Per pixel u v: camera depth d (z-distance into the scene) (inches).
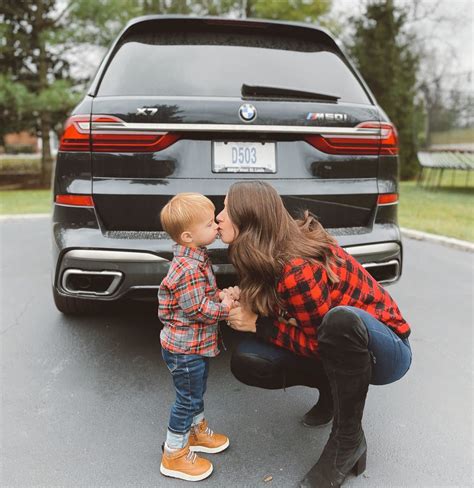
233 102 93.4
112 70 100.0
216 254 93.1
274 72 103.8
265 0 513.0
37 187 564.7
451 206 320.2
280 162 97.6
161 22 106.3
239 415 88.6
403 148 500.1
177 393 72.2
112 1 442.9
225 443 78.7
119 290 93.4
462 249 213.3
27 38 525.0
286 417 88.0
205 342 71.1
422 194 383.6
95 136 91.6
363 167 102.7
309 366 75.7
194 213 68.1
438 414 89.3
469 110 422.0
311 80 105.1
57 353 112.6
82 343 117.9
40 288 160.4
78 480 72.1
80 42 478.6
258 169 96.3
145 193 92.7
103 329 126.3
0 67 550.9
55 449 78.9
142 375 102.7
